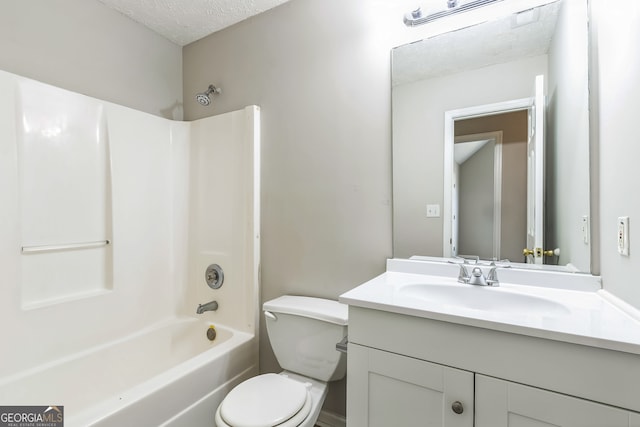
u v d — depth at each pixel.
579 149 1.13
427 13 1.35
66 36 1.63
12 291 1.32
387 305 0.95
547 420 0.76
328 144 1.62
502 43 1.27
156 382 1.25
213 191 1.98
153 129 1.92
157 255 1.94
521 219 1.25
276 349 1.50
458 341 0.87
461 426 0.86
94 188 1.64
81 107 1.58
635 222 0.82
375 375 1.00
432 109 1.39
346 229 1.58
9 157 1.32
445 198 1.37
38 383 1.35
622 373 0.69
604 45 1.02
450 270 1.33
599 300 0.99
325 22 1.63
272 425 1.07
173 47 2.17
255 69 1.87
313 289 1.67
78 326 1.53
